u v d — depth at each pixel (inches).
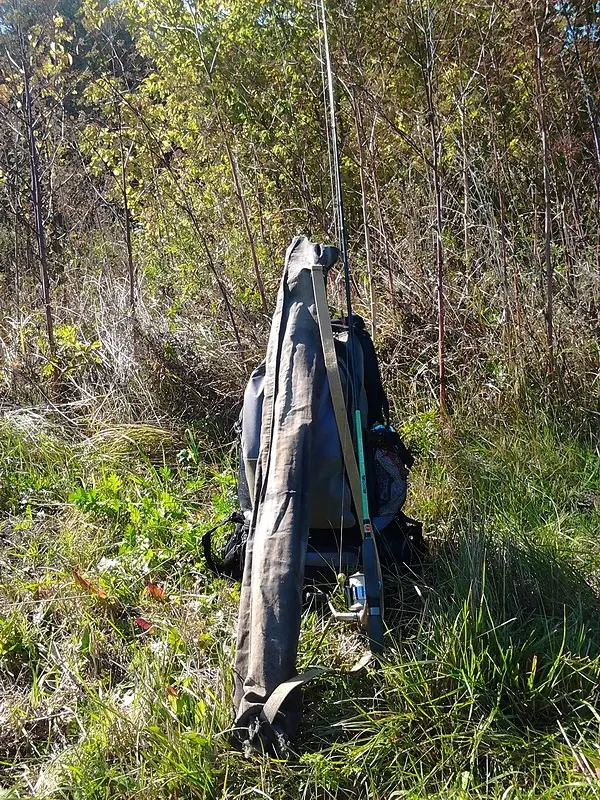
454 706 86.5
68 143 281.4
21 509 149.3
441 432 155.0
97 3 283.6
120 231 310.8
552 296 175.9
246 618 91.4
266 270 226.7
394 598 109.4
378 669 94.0
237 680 88.6
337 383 98.7
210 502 145.6
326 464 99.9
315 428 97.7
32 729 94.3
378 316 189.0
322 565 106.9
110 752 87.6
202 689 94.3
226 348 186.4
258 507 94.9
